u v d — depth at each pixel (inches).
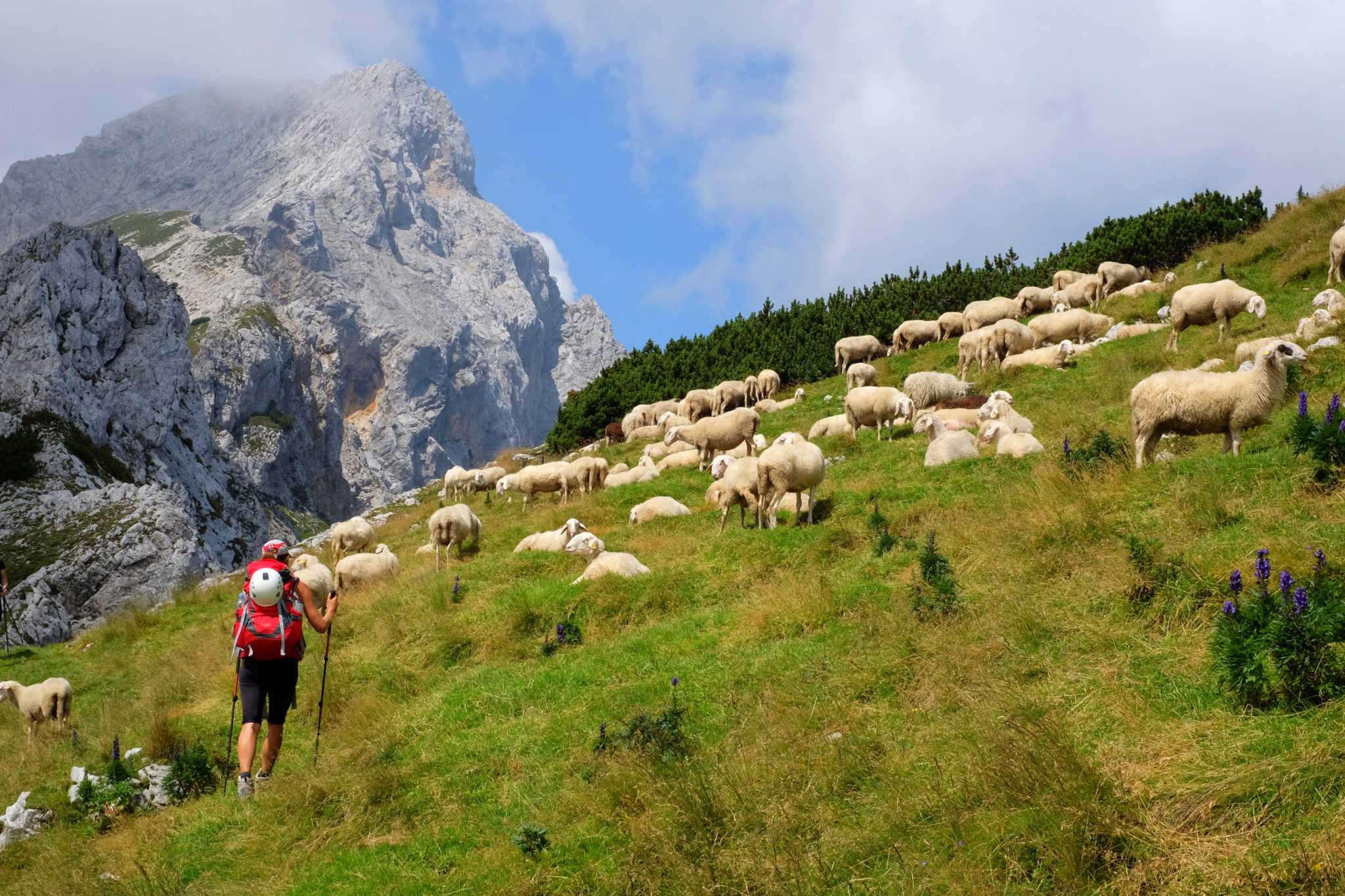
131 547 1764.3
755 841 245.1
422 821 320.2
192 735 454.0
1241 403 422.0
